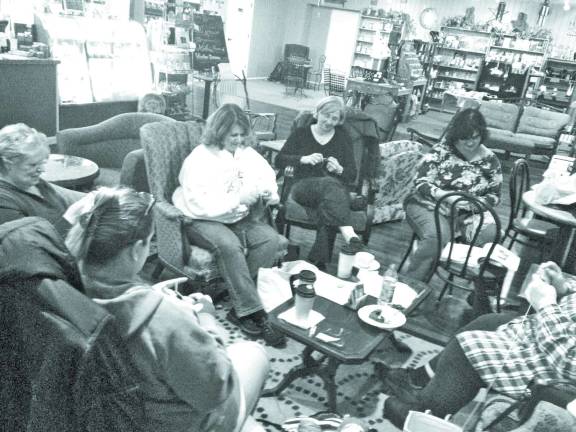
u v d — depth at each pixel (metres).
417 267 3.25
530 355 1.83
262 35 14.52
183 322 1.16
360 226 3.58
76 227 1.14
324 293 2.37
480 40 13.33
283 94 12.70
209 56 9.73
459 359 1.94
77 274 1.09
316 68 15.67
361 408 2.25
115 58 5.48
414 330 2.95
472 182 3.31
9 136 2.07
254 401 1.63
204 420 1.32
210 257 2.69
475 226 3.32
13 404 1.09
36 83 4.60
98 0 5.65
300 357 2.58
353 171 3.63
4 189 2.11
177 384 1.17
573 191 3.27
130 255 1.17
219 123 2.71
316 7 15.21
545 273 2.06
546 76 12.29
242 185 2.85
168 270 3.06
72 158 3.29
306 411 2.20
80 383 1.02
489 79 11.66
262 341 2.66
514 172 3.63
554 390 1.72
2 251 1.01
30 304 1.01
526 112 8.71
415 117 11.81
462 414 2.15
